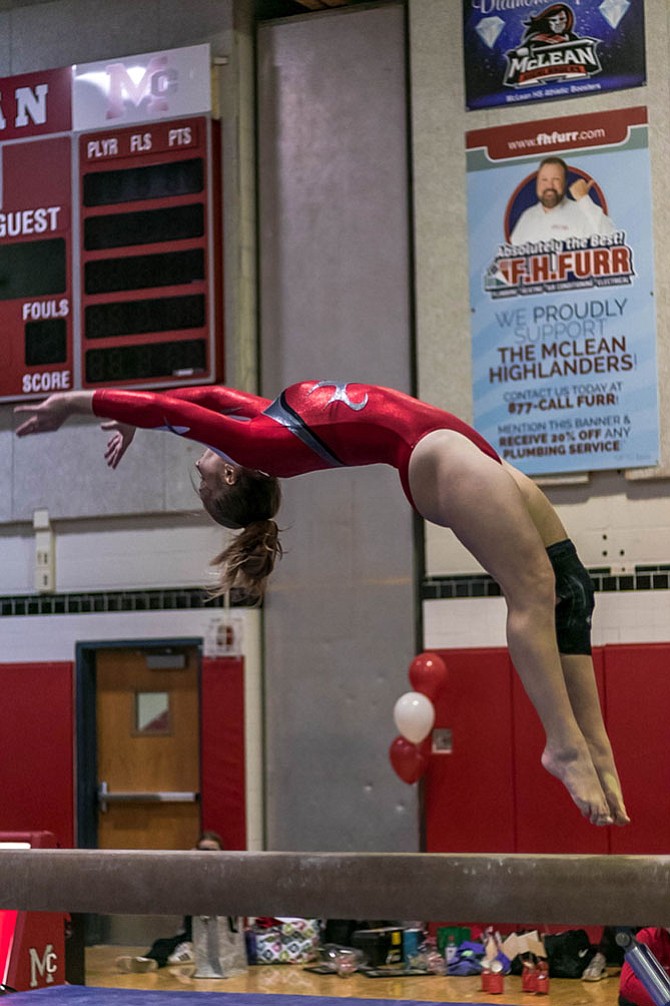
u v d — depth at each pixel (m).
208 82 12.18
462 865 4.16
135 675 12.73
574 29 11.59
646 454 11.20
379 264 12.17
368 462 4.57
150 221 12.20
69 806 12.62
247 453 4.59
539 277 11.56
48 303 12.41
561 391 11.44
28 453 12.89
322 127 12.45
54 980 8.80
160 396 4.76
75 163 12.45
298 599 12.23
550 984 10.38
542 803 11.37
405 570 11.92
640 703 11.08
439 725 11.67
